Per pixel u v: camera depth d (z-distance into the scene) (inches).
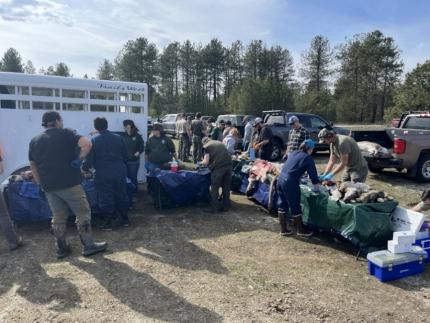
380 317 126.7
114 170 199.0
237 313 126.2
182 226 217.8
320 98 2059.5
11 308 126.6
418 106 1327.5
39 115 234.5
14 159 229.1
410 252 162.1
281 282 149.7
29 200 198.7
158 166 265.7
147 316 123.3
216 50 2456.9
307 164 193.9
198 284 145.9
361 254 180.2
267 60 2368.4
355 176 220.7
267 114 537.3
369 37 2129.7
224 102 2285.9
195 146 456.4
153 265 162.7
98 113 258.4
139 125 277.3
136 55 2429.9
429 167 355.9
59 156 159.2
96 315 123.3
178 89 2539.4
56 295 135.6
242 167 299.0
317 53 2277.3
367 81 2160.4
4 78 222.4
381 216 177.3
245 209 257.4
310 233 204.1
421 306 135.3
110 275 152.3
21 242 181.3
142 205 260.4
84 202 168.6
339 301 136.3
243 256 175.6
